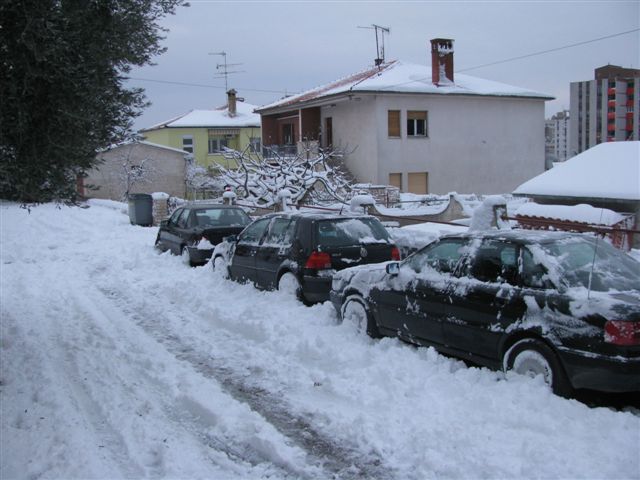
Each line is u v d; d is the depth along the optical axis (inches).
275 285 400.8
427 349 273.0
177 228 594.2
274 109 1599.4
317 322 336.5
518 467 178.9
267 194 900.6
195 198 1507.1
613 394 234.1
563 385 217.9
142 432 217.5
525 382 224.7
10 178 238.4
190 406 240.8
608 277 231.0
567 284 226.2
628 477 171.2
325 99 1397.6
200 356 304.7
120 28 268.4
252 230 444.5
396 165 1371.8
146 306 414.9
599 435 193.2
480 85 1519.4
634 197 586.6
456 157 1448.1
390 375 253.4
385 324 299.0
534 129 1550.2
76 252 673.0
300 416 228.7
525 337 231.8
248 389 257.3
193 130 2011.6
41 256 649.0
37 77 238.5
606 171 643.5
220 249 483.8
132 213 940.0
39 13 230.2
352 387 247.9
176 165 1653.5
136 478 186.9
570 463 178.4
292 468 191.3
